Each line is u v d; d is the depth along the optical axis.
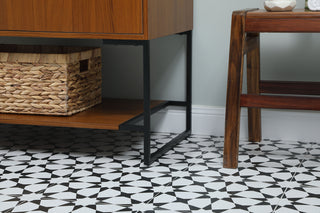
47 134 2.09
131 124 1.68
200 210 1.24
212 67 2.03
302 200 1.30
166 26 1.67
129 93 2.16
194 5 2.01
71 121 1.67
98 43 2.16
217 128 2.05
